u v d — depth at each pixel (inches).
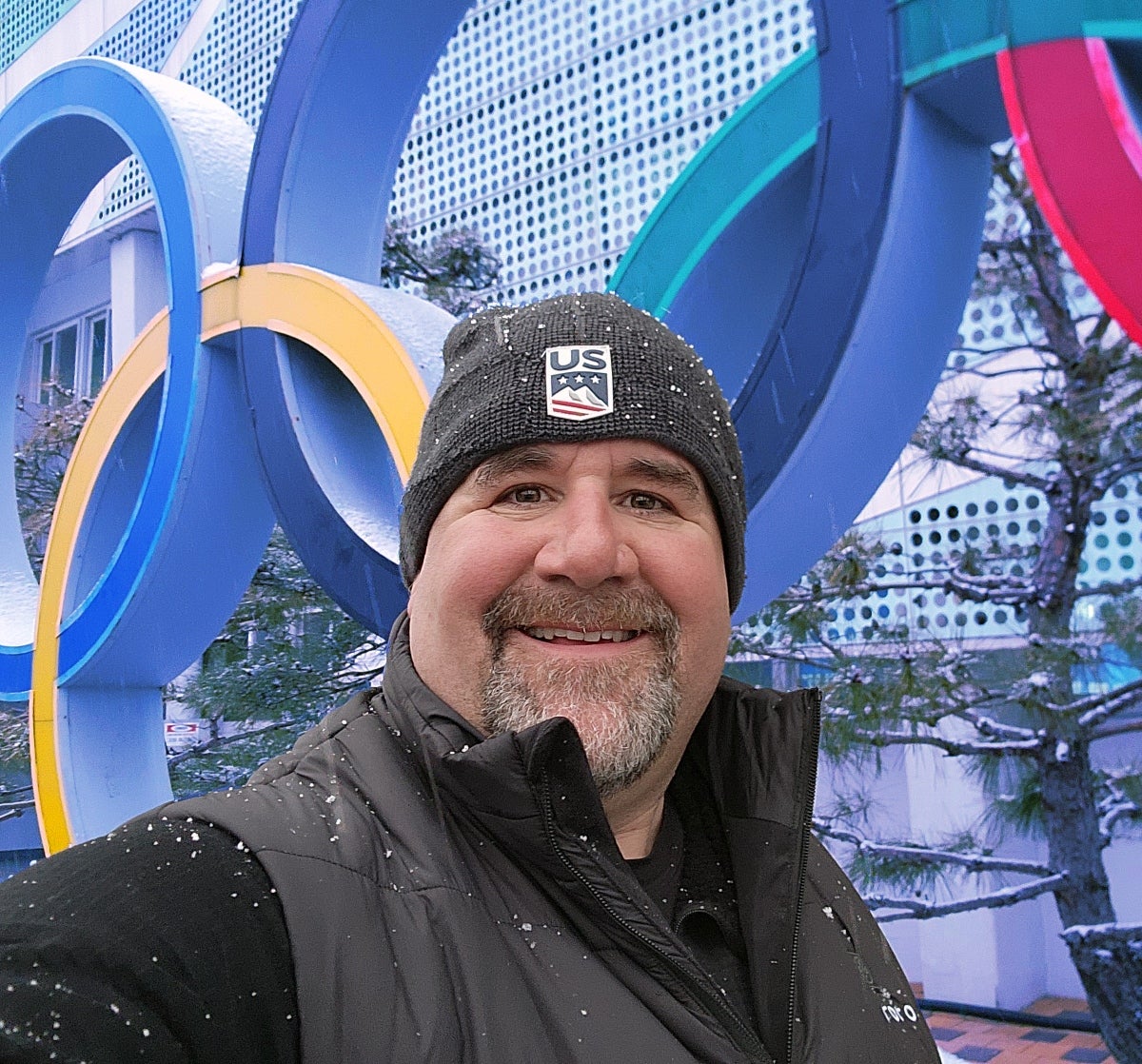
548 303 27.2
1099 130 58.4
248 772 150.6
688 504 26.0
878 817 137.3
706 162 84.6
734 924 25.7
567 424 24.3
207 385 99.9
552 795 20.3
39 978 15.2
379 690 26.9
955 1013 139.2
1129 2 57.7
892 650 106.7
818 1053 23.6
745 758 27.4
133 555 104.3
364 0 88.5
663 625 24.6
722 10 128.9
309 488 88.4
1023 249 102.4
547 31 148.7
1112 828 102.6
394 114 96.2
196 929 16.7
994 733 102.4
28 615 131.6
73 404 195.8
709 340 85.7
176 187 103.3
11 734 168.2
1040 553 105.3
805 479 67.0
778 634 116.2
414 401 79.4
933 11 62.7
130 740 117.4
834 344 63.6
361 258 97.1
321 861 18.9
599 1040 18.8
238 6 154.3
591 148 142.9
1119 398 96.6
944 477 119.1
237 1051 16.2
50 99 121.3
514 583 24.3
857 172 64.4
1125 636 94.7
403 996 17.9
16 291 134.7
